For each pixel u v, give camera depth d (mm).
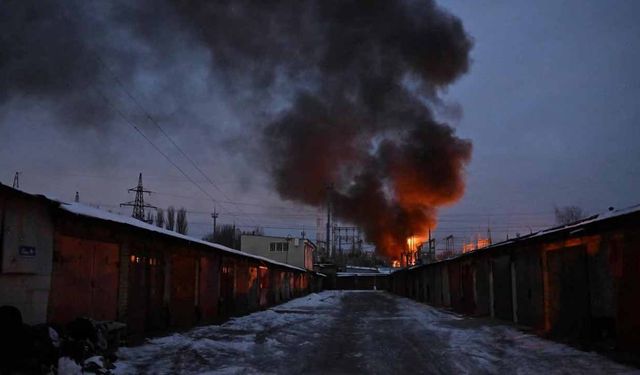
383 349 12305
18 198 9109
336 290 75438
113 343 10500
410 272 47375
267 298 32844
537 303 16000
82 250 11281
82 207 11617
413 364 10141
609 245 11555
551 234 14219
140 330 14148
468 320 20547
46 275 9875
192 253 18656
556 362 10000
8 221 8836
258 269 30109
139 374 8977
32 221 9508
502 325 17641
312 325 18781
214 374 9078
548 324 14977
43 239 9828
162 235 14656
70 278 10742
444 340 13969
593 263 12305
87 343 9102
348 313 25422
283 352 11883
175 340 13227
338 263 88312
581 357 10484
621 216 10547
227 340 13883
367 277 77812
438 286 34219
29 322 9312
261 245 67312
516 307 18141
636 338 10391
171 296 16531
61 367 7793
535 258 16250
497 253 20672
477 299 23922
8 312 7367
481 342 13336
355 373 9273
